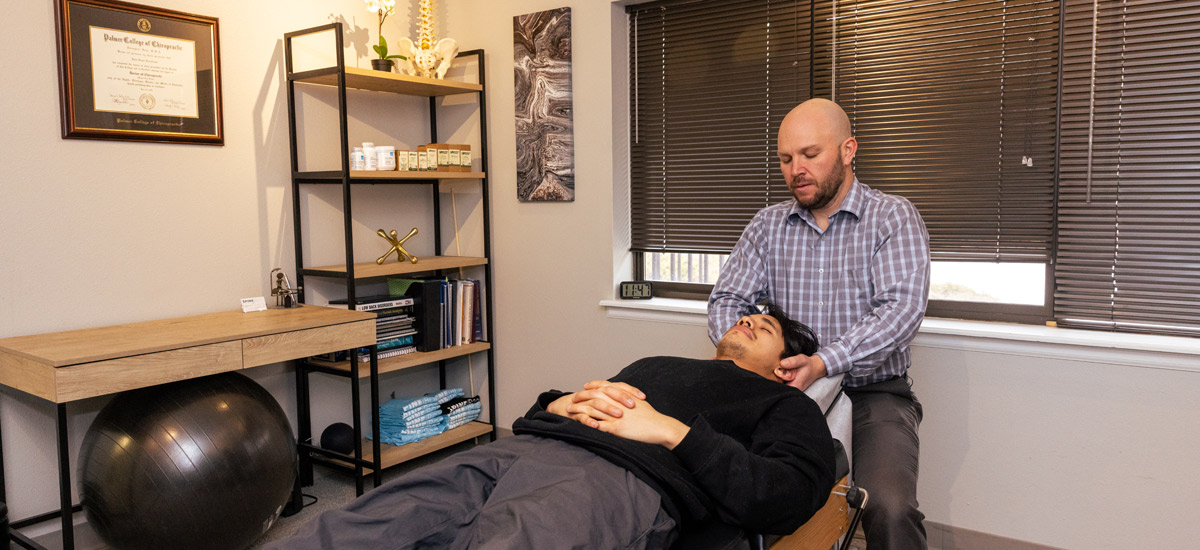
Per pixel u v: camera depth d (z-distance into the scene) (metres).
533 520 1.28
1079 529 2.42
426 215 3.68
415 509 1.39
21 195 2.36
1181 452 2.26
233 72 2.86
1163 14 2.26
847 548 1.79
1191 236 2.28
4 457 2.38
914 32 2.62
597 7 3.14
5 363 2.20
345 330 2.72
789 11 2.84
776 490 1.45
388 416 3.31
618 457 1.47
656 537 1.41
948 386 2.58
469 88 3.34
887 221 2.15
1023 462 2.48
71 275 2.47
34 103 2.37
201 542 2.25
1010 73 2.49
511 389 3.58
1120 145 2.34
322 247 3.20
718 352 1.95
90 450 2.24
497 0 3.42
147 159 2.64
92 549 2.58
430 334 3.34
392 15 3.45
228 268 2.89
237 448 2.30
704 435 1.46
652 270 3.32
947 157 2.61
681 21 3.07
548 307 3.42
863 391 2.23
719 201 3.05
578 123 3.24
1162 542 2.31
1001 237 2.55
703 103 3.05
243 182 2.91
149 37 2.61
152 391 2.31
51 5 2.40
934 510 2.64
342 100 2.79
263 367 3.01
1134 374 2.29
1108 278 2.40
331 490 3.14
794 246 2.31
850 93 2.74
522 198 3.41
